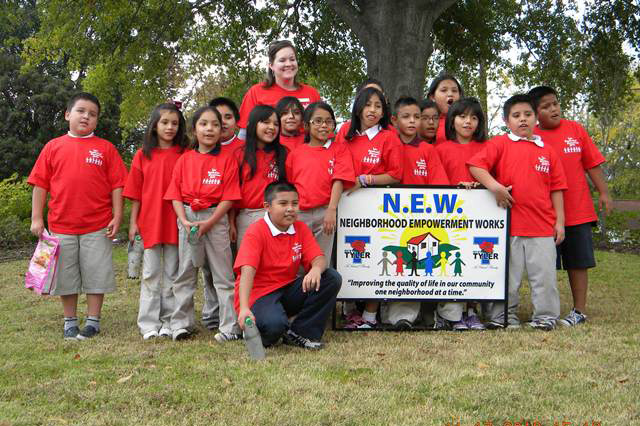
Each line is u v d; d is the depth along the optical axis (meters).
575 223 5.36
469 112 5.32
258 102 5.82
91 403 3.27
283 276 4.59
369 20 12.14
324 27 16.09
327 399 3.28
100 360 4.14
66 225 4.97
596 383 3.51
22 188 16.48
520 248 5.14
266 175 4.93
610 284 8.17
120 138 30.73
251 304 4.50
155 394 3.37
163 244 5.07
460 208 5.14
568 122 5.62
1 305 6.59
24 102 30.06
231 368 3.90
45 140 30.30
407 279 5.12
